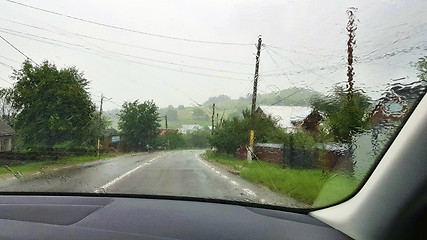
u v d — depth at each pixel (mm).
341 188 2385
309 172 9828
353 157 3029
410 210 1631
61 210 2635
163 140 75812
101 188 6883
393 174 1728
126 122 58812
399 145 1763
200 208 2748
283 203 4293
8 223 2195
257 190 6852
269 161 18688
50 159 19781
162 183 8273
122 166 16062
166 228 2129
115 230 2062
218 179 9648
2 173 11125
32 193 3473
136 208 2734
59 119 24312
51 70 24578
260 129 21031
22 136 24312
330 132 7059
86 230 2055
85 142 27969
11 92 23438
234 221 2322
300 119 15773
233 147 27828
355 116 4184
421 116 1724
